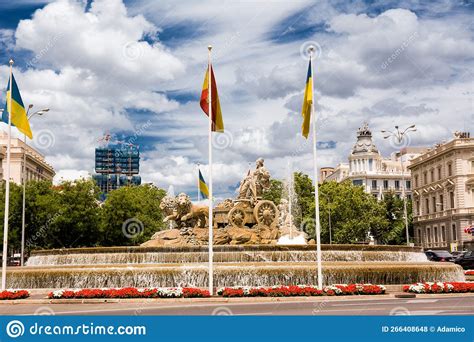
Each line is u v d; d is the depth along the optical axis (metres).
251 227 39.09
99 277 28.78
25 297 26.36
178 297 24.70
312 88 28.81
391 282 29.52
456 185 105.81
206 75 28.36
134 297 24.64
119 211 74.94
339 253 33.69
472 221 103.38
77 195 72.12
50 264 35.34
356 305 21.61
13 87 30.34
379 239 112.12
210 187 26.66
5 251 28.56
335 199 104.81
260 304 22.59
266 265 29.08
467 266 52.72
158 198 102.62
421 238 120.88
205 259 31.86
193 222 39.03
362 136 178.75
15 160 117.38
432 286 27.17
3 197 71.50
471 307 20.42
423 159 120.88
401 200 122.94
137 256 32.44
